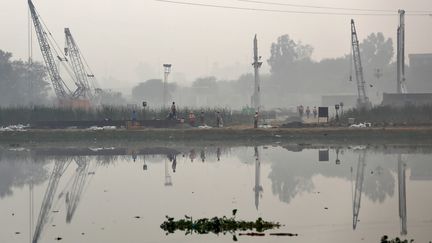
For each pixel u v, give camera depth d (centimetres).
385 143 6662
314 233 2358
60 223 2655
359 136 7000
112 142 7131
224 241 2241
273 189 3538
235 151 6059
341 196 3259
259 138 7119
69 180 4097
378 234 2345
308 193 3375
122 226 2547
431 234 2338
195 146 6675
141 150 6284
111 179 4103
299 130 7200
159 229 2464
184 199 3219
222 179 4009
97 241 2295
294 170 4441
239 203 3069
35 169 4744
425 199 3133
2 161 5344
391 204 2997
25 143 7119
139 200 3212
